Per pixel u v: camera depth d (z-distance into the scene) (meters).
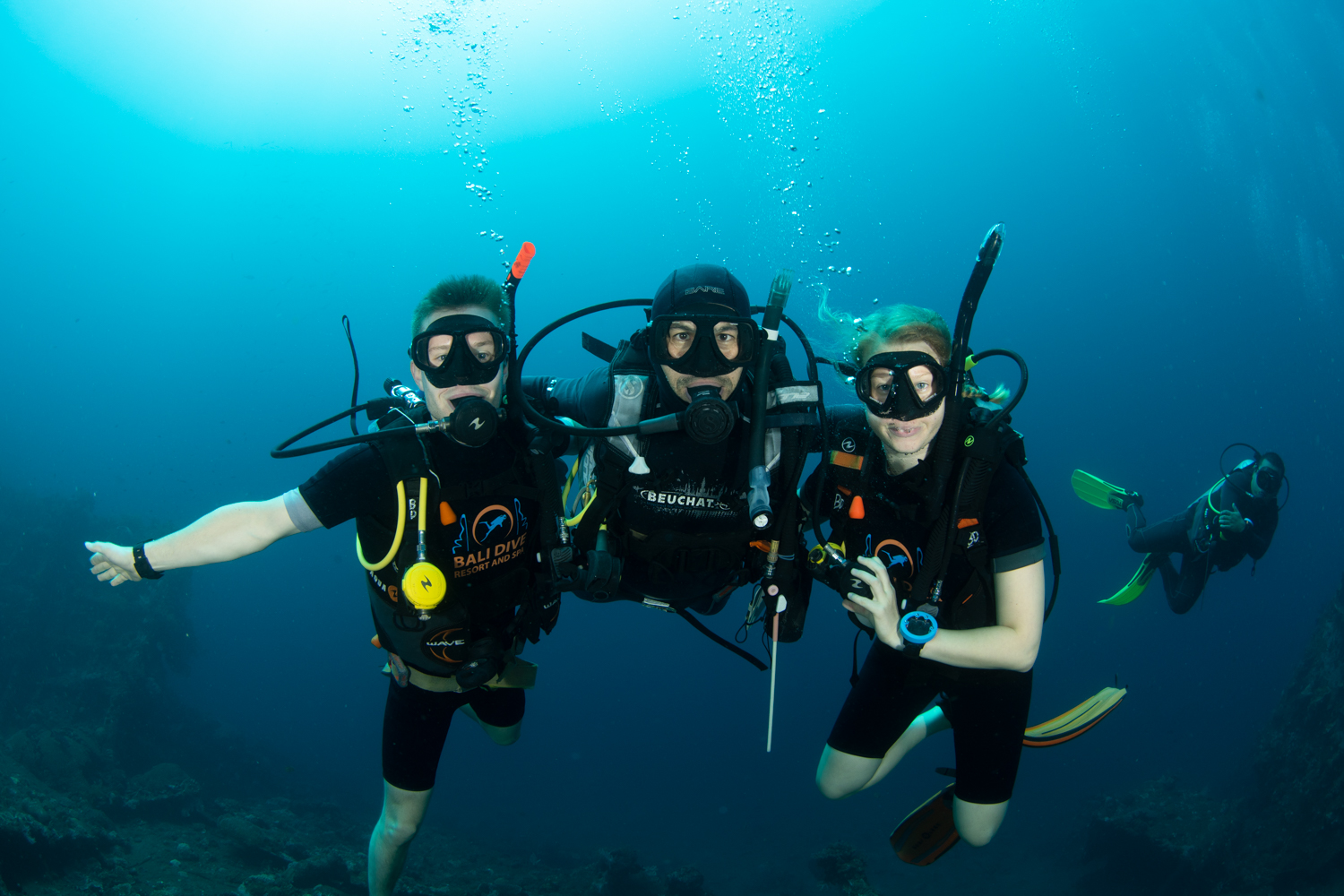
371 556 2.47
